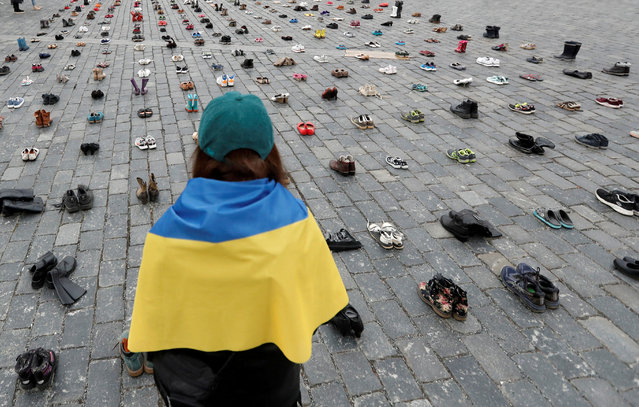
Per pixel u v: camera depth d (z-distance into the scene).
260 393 1.20
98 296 3.76
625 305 3.85
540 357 3.32
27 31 14.17
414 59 11.70
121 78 9.74
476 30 15.24
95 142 6.66
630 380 3.15
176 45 12.60
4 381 2.99
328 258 1.25
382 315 3.68
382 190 5.61
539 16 17.48
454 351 3.36
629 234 4.83
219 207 1.04
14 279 3.92
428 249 4.53
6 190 4.95
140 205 5.10
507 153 6.69
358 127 7.40
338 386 3.04
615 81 10.08
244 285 1.04
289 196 1.20
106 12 17.91
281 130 7.27
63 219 4.79
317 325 1.22
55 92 8.77
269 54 11.91
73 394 2.92
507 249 4.56
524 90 9.44
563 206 5.36
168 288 1.09
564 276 4.19
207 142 1.08
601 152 6.76
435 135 7.24
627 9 18.42
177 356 1.15
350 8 18.47
